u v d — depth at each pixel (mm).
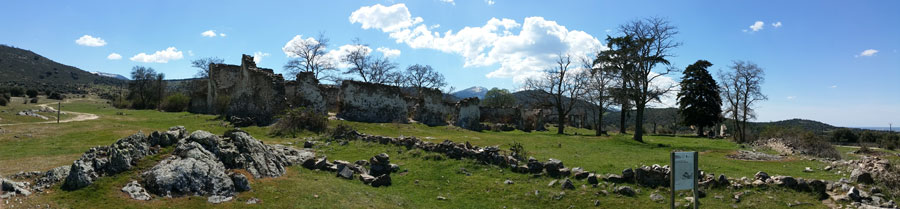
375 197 10977
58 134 20984
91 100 72812
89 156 9906
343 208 9648
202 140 11203
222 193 9508
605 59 39375
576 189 11930
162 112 45938
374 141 19172
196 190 9344
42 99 65812
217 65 42906
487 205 11039
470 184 12828
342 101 33531
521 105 54656
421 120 40000
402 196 11562
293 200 9773
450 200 11422
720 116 52531
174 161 9992
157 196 8969
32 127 23234
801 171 15023
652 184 11961
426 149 16828
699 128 52625
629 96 34938
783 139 26719
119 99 65625
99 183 9070
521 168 13938
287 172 12312
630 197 11234
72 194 8648
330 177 12633
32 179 9398
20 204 8023
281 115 26344
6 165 12227
